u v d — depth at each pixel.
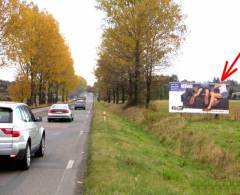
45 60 63.97
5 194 9.41
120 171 11.58
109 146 16.94
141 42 41.75
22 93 59.25
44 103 86.75
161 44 41.91
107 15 41.66
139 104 47.38
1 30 46.56
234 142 19.47
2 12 46.25
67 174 11.88
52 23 64.62
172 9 41.00
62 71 76.12
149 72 44.56
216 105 34.56
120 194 8.70
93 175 10.84
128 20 40.75
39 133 14.80
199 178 15.31
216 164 17.44
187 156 20.44
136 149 18.25
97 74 70.38
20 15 47.75
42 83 75.12
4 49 47.19
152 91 48.66
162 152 20.53
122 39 41.75
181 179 14.11
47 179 11.15
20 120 12.45
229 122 29.62
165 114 34.81
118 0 41.53
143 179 10.92
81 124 34.50
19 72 59.34
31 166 13.29
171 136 25.48
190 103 35.00
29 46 50.50
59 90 123.44
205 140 20.86
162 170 14.32
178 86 35.19
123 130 26.64
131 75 49.84
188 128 25.53
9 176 11.61
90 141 19.75
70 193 9.45
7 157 11.88
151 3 40.50
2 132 11.80
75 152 16.69
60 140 21.47
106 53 51.28
